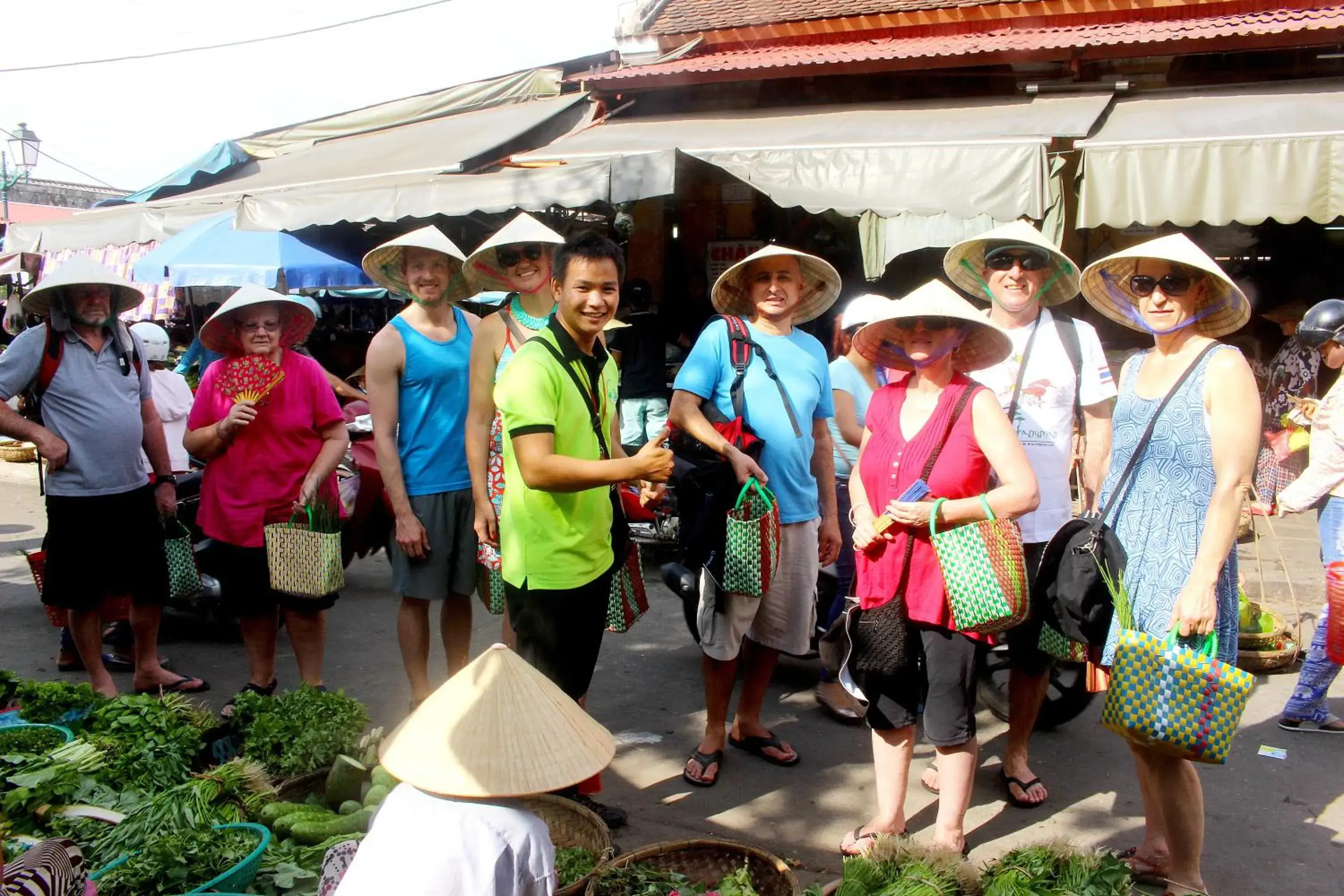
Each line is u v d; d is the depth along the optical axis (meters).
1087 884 2.91
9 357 4.57
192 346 9.64
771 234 11.62
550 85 13.79
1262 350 11.04
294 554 4.49
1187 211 7.63
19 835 3.07
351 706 3.92
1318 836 3.83
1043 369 4.05
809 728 4.88
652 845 3.23
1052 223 8.04
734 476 4.07
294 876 2.89
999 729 4.89
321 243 11.96
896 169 8.30
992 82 10.59
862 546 3.50
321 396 4.79
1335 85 9.05
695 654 5.91
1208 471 3.15
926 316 3.37
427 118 14.68
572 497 3.47
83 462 4.68
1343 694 5.20
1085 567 3.33
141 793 3.33
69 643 5.50
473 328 4.65
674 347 9.01
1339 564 4.58
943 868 2.98
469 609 4.71
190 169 14.03
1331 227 10.70
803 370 4.28
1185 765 3.20
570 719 2.26
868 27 11.91
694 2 13.73
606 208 11.23
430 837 2.07
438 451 4.43
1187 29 9.60
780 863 3.09
